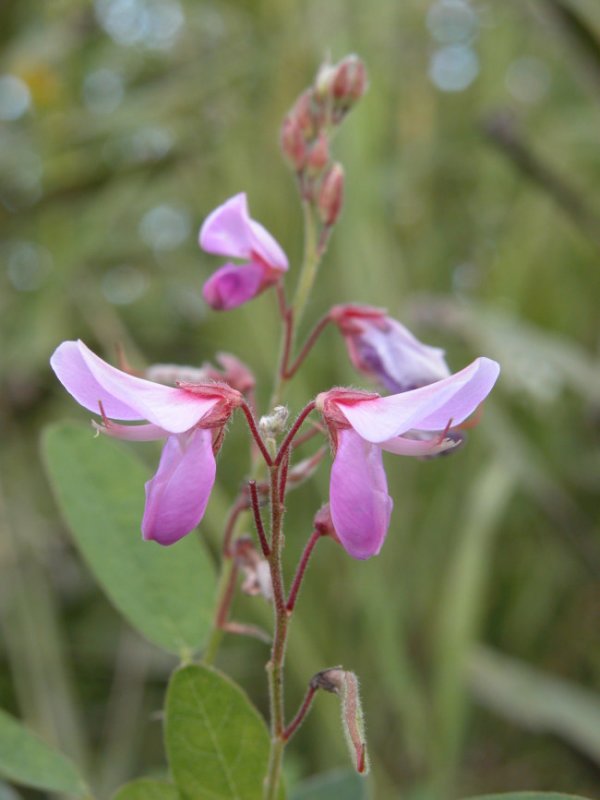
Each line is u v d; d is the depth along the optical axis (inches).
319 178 4.3
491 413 6.6
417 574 6.7
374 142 7.0
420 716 6.0
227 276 4.1
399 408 3.0
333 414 3.1
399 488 6.4
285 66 7.4
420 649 6.6
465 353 7.6
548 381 6.3
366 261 6.6
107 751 6.7
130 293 9.5
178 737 3.4
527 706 6.0
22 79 8.9
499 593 7.5
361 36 7.4
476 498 6.4
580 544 6.5
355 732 3.0
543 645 7.4
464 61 9.6
